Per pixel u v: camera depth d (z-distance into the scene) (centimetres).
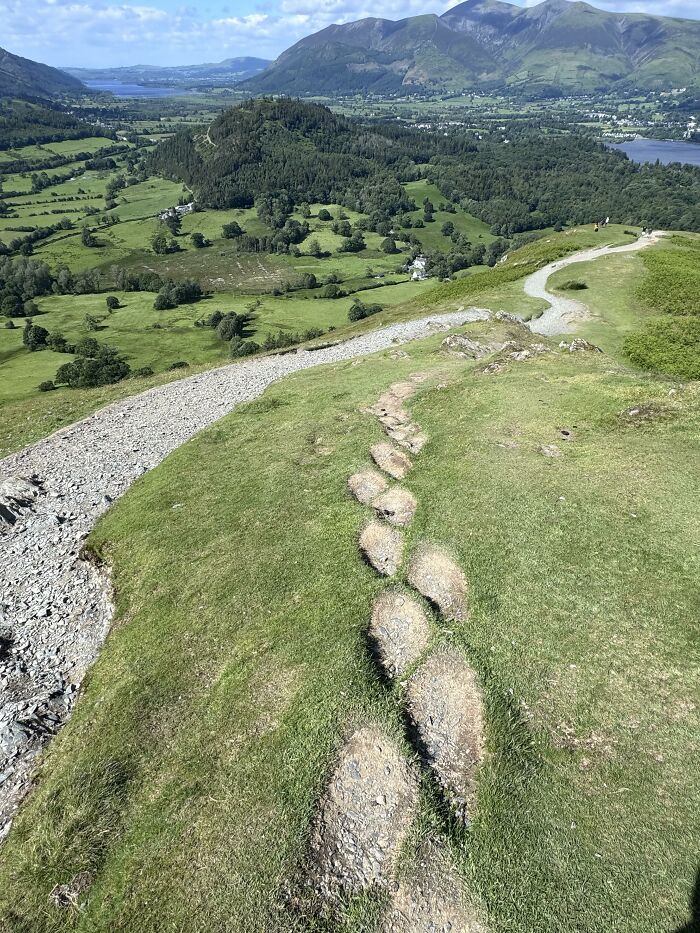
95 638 2078
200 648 1792
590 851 1099
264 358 6019
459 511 2084
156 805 1368
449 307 6650
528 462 2339
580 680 1406
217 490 2753
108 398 5147
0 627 2220
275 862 1181
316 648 1650
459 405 3080
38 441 4153
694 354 4141
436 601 1739
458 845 1153
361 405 3472
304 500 2473
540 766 1248
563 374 3328
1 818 1520
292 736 1419
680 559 1700
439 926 1052
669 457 2225
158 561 2297
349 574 1927
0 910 1279
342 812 1252
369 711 1434
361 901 1109
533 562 1777
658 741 1255
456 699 1437
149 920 1160
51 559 2614
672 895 1024
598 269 6969
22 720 1777
